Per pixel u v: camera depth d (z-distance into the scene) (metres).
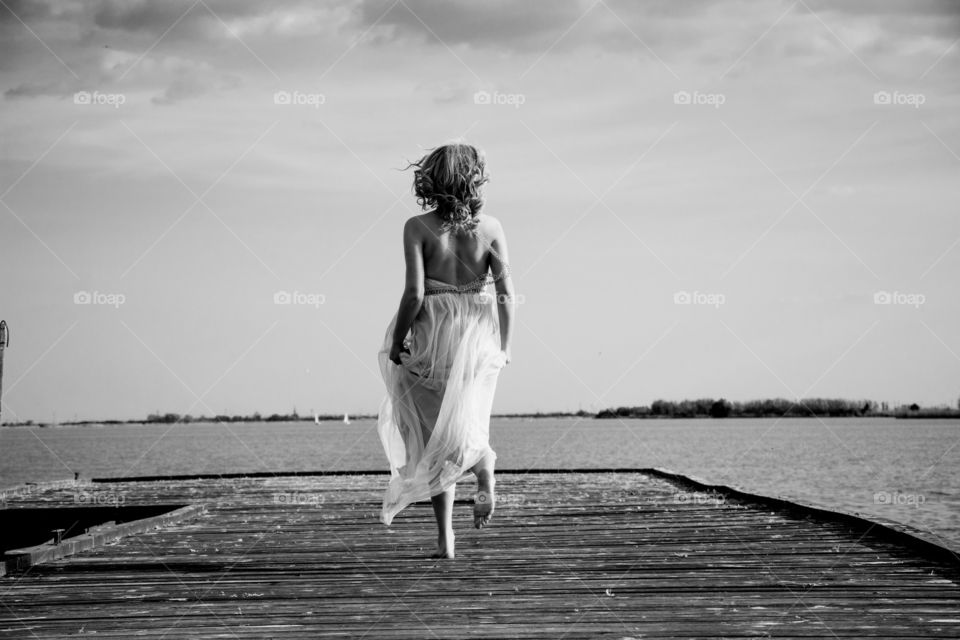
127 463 43.69
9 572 4.10
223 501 7.75
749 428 118.88
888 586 3.49
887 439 66.69
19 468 40.50
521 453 48.06
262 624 3.04
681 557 4.23
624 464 35.00
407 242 3.90
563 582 3.66
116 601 3.45
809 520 5.58
